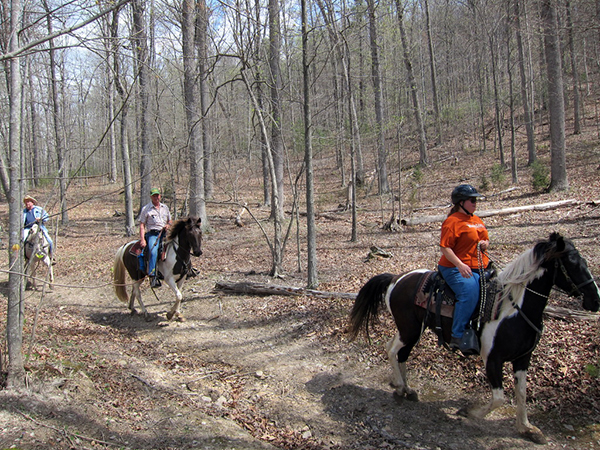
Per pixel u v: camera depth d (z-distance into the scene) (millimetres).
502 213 15422
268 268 11492
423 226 15555
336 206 22109
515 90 27438
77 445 4230
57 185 7070
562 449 4391
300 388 5879
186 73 13688
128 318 8859
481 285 4742
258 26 10328
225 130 16391
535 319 4465
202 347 7363
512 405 5145
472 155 29875
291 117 13242
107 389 5488
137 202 24688
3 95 8820
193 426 4773
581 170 20844
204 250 14445
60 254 14961
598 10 9656
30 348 5555
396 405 5336
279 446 4629
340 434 4836
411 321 5289
